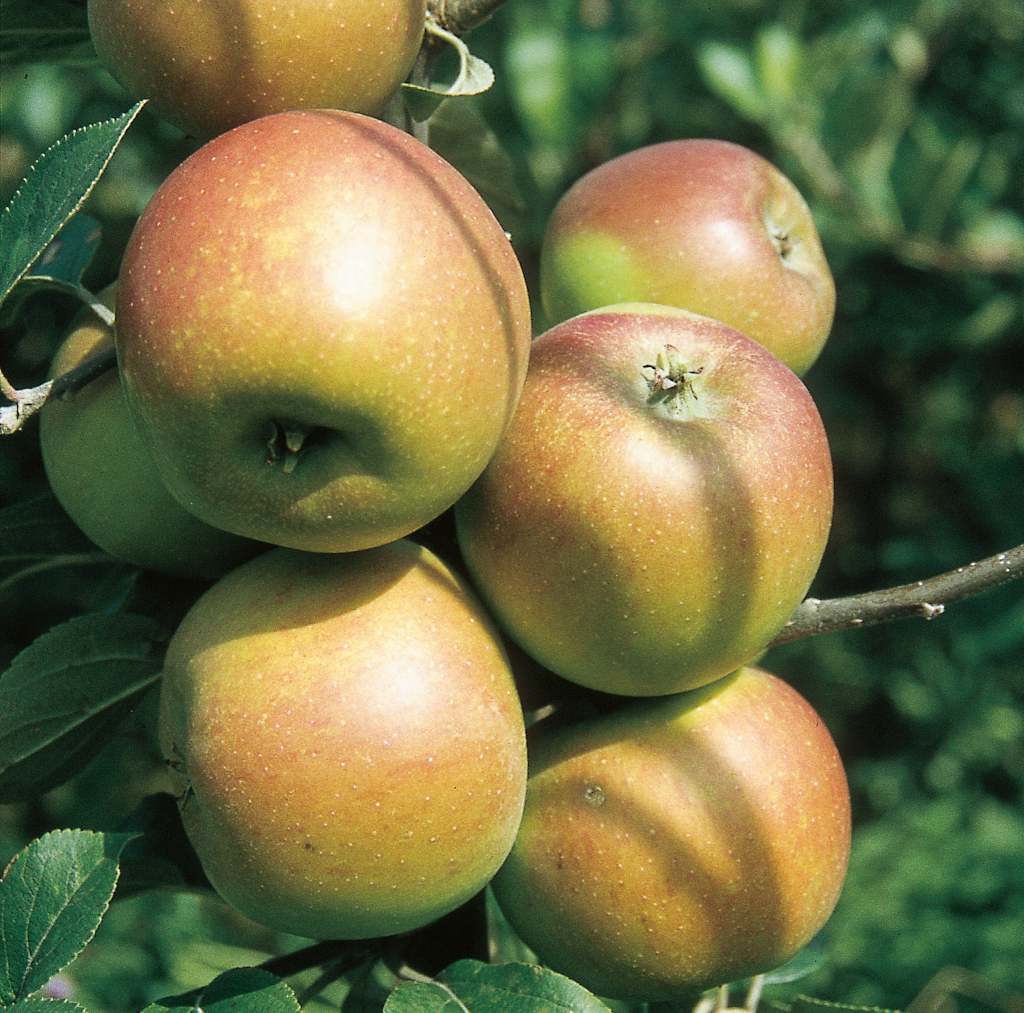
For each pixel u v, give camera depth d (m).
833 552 2.11
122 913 1.20
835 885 0.48
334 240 0.42
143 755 1.35
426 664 0.44
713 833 0.46
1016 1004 0.65
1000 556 0.47
